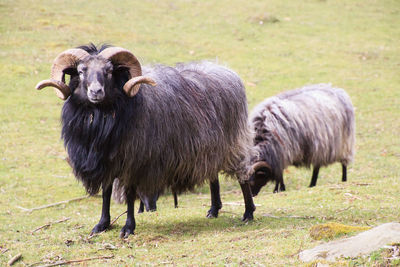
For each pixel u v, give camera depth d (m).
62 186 18.86
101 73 9.32
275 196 14.91
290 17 45.09
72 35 36.53
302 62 35.78
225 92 11.67
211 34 40.22
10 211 15.97
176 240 10.15
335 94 19.38
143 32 39.09
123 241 10.05
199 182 11.34
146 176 10.30
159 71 10.93
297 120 17.53
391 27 43.72
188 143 10.73
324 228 8.95
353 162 20.14
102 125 9.65
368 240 7.72
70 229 11.55
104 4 45.31
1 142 22.72
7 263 9.02
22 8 41.34
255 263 8.04
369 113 28.36
